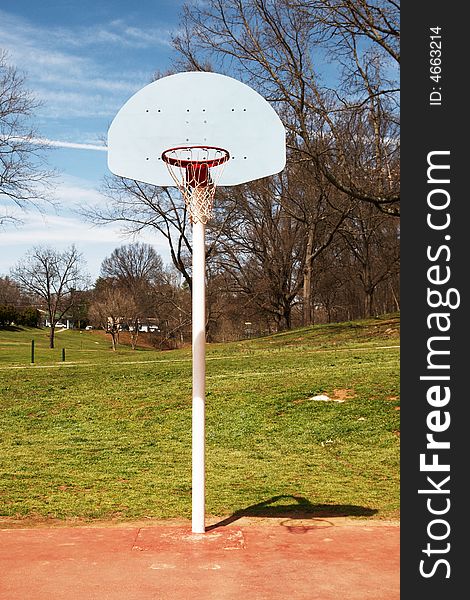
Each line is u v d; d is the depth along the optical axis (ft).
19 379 68.54
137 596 16.15
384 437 40.57
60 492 29.63
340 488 30.32
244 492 29.53
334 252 169.17
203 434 22.31
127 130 24.97
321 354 74.64
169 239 124.88
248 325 191.83
